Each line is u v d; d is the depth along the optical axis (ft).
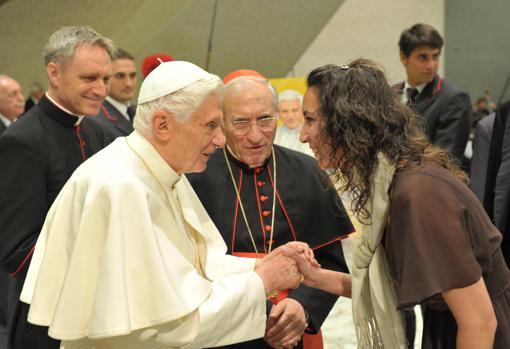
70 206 5.85
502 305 5.69
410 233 5.21
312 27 17.29
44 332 7.59
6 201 7.71
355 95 5.57
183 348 5.56
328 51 17.72
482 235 5.32
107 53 8.44
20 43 18.24
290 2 16.72
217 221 7.64
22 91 18.79
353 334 12.01
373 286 5.83
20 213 7.71
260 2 16.60
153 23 16.79
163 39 16.80
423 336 6.07
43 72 18.58
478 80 24.57
